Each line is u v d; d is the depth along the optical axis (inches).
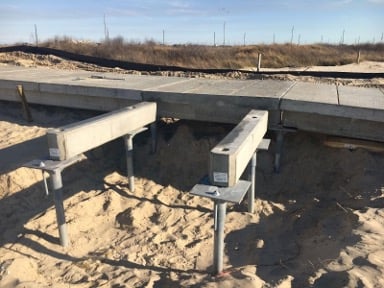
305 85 366.6
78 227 251.1
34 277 203.2
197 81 397.4
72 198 278.7
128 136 283.0
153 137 331.9
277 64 828.6
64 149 213.0
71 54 677.9
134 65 597.9
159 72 538.9
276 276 178.9
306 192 281.3
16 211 266.1
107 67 609.9
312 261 185.3
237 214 264.4
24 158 317.1
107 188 295.6
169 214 267.3
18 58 687.7
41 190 286.7
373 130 271.3
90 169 318.0
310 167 293.7
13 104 452.8
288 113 290.0
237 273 186.4
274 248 221.8
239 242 233.6
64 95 382.3
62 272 208.5
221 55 868.6
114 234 248.8
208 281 180.2
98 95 352.8
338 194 267.0
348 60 887.1
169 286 186.9
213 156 175.3
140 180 311.1
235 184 181.0
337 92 324.2
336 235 206.2
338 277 156.6
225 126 330.3
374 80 468.8
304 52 966.4
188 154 322.3
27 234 240.2
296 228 241.0
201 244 230.8
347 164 281.7
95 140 238.5
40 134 373.4
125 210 271.9
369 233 193.0
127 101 343.6
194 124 343.3
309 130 289.4
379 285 146.6
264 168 304.2
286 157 304.8
